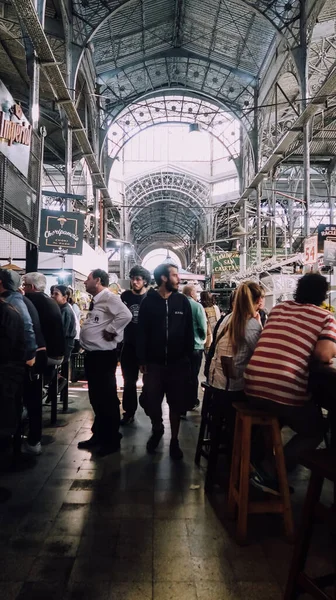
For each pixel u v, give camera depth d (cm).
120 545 231
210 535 244
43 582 198
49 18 1199
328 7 1136
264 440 287
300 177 2256
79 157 1841
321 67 1444
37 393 367
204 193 3381
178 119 2472
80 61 1270
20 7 682
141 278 484
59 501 284
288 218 2306
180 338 375
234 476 267
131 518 262
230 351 314
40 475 329
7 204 462
